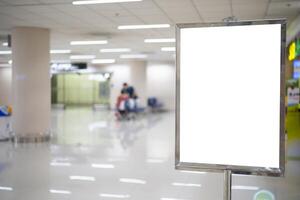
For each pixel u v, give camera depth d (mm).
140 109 19234
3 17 8047
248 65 2150
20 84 9320
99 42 12758
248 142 2170
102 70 24484
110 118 17875
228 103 2197
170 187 5199
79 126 13922
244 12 7621
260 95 2137
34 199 4609
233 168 2197
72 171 6203
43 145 9055
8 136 10195
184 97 2268
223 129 2211
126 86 19188
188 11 7469
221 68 2199
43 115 9570
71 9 7219
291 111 7258
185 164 2287
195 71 2244
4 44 13234
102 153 7988
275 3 6770
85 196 4746
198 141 2254
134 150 8406
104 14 7746
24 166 6605
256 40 2129
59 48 14766
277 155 2119
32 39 9359
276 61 2102
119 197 4703
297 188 5098
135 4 6793
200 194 4848
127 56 19047
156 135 11250
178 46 2264
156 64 23609
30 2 6594
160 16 8008
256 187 5172
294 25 8953
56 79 28188
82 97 28047
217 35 2195
